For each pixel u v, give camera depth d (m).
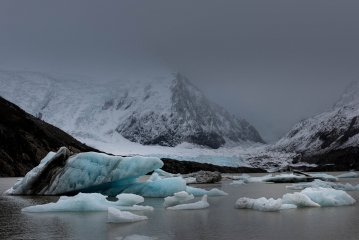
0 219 9.55
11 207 12.06
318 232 7.49
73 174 15.81
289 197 12.02
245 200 11.59
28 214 10.50
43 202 13.44
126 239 7.00
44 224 8.77
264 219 9.21
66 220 9.34
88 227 8.34
